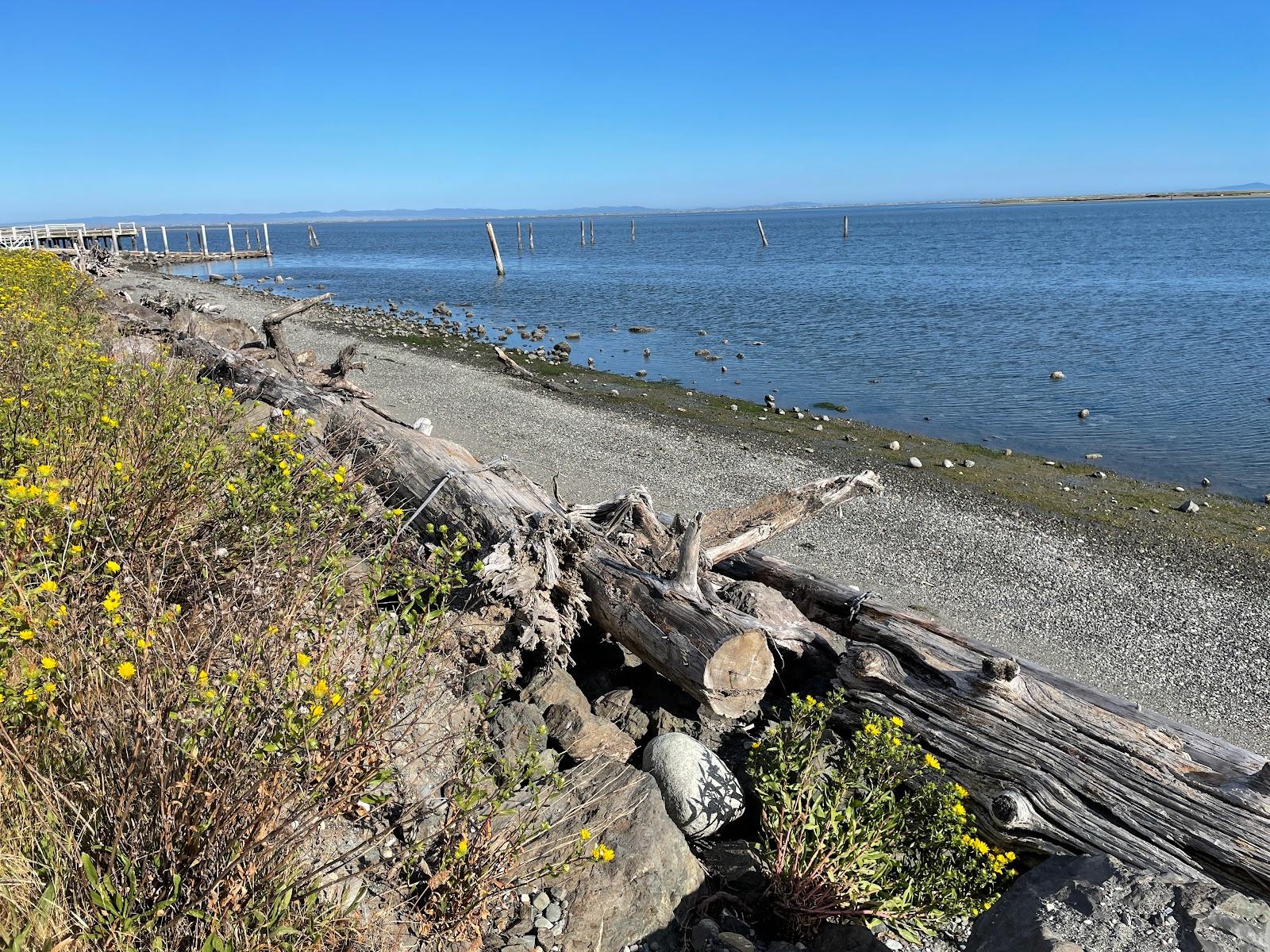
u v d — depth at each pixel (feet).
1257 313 103.24
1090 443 53.01
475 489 20.51
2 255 45.06
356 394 40.22
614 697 17.79
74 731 9.32
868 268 184.44
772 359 81.15
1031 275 157.89
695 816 14.21
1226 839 13.09
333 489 16.07
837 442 51.98
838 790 13.07
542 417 53.78
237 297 112.57
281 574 13.29
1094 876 10.79
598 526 21.09
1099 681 24.95
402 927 10.41
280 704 10.09
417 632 12.60
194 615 11.93
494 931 11.06
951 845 13.02
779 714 18.02
